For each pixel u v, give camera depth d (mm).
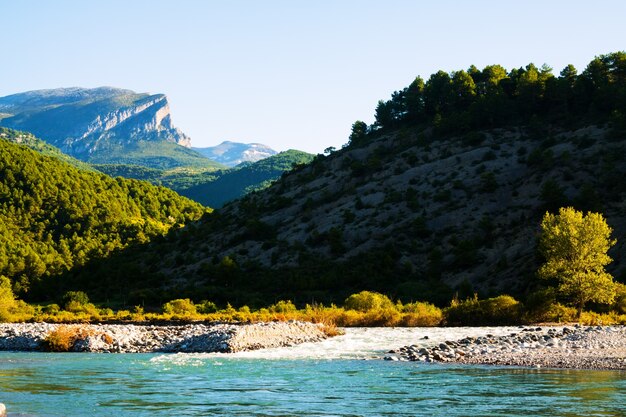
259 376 30172
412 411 21188
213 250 160875
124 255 180000
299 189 190250
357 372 31297
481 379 27984
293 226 162750
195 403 23031
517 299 98750
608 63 188500
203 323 82125
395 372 31062
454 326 74062
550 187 133750
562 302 78125
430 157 179875
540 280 99750
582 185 138875
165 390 26109
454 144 183500
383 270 128000
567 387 25297
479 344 42031
